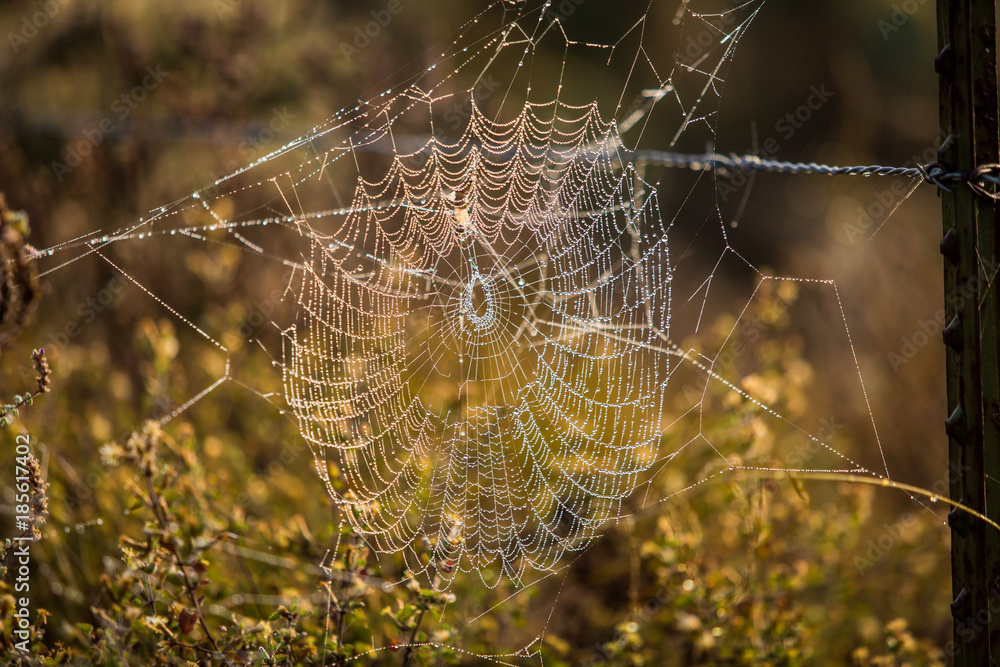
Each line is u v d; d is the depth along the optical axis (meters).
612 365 4.16
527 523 3.60
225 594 2.95
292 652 2.46
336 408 3.51
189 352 5.07
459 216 3.46
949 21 1.97
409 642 2.57
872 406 5.69
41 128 4.93
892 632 2.94
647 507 3.70
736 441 3.69
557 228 3.67
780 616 3.05
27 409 3.80
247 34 5.42
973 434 2.00
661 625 3.54
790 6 9.63
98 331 4.92
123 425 4.00
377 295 3.73
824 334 6.44
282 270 4.96
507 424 4.00
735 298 7.64
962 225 1.99
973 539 2.02
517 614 3.13
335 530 2.94
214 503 3.05
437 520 3.40
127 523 3.44
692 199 8.32
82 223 5.02
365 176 5.05
